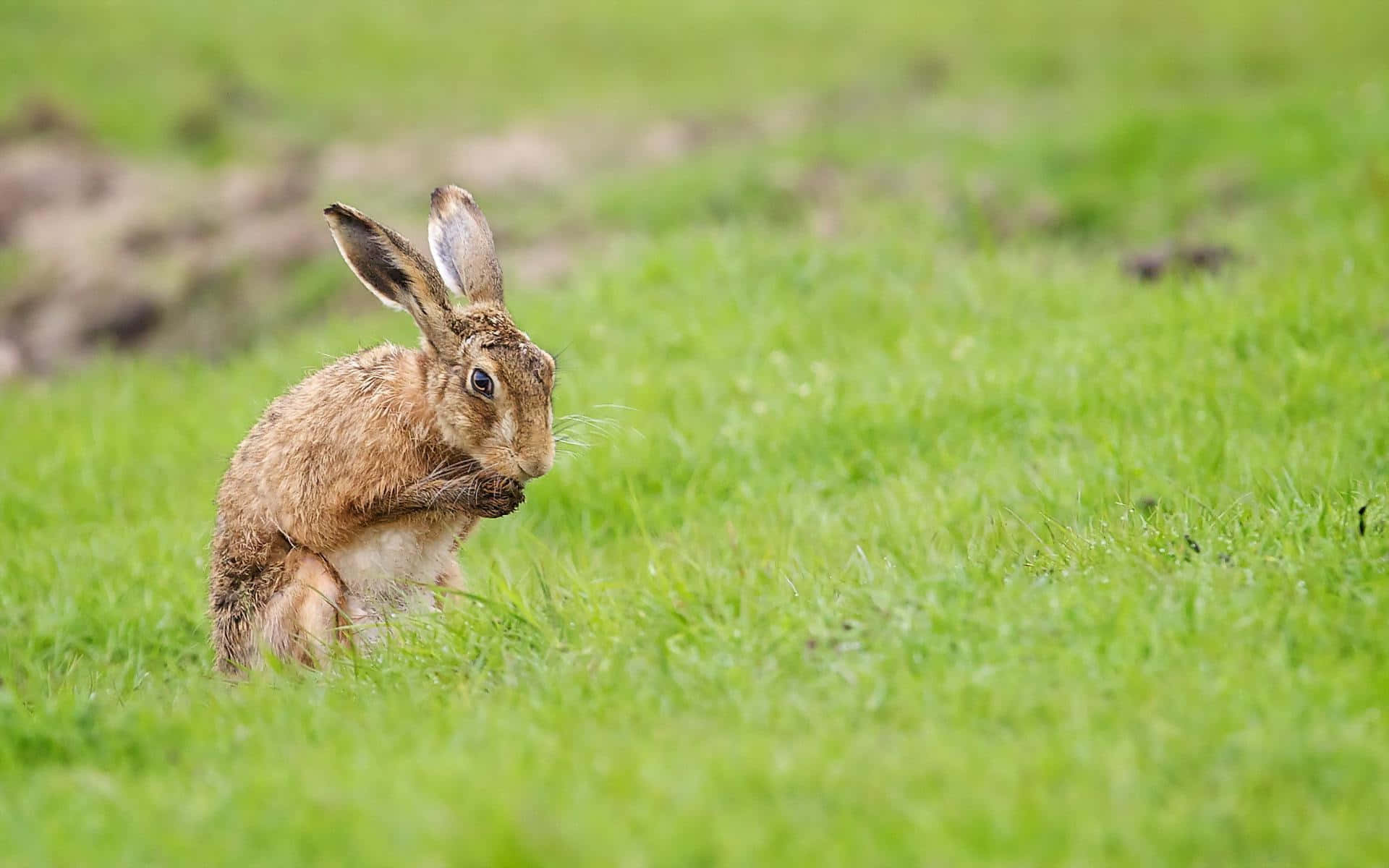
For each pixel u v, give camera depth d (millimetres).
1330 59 39469
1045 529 11625
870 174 30359
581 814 7148
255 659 11805
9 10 44156
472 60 43781
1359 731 7668
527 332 18391
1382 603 9031
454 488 11656
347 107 40312
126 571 13781
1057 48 41969
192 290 28547
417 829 7070
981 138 32875
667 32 45719
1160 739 7676
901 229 24406
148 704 9828
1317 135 28328
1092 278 19188
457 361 11680
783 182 29438
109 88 40031
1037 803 7070
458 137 37656
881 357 16453
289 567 11727
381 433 11641
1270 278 17688
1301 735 7590
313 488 11680
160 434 17453
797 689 8766
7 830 7770
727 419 15336
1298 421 13938
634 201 29516
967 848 6773
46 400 19906
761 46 44281
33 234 32469
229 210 32406
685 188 29578
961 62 41375
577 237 28641
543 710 8805
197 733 9039
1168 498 12055
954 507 12797
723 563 11742
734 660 9203
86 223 32500
